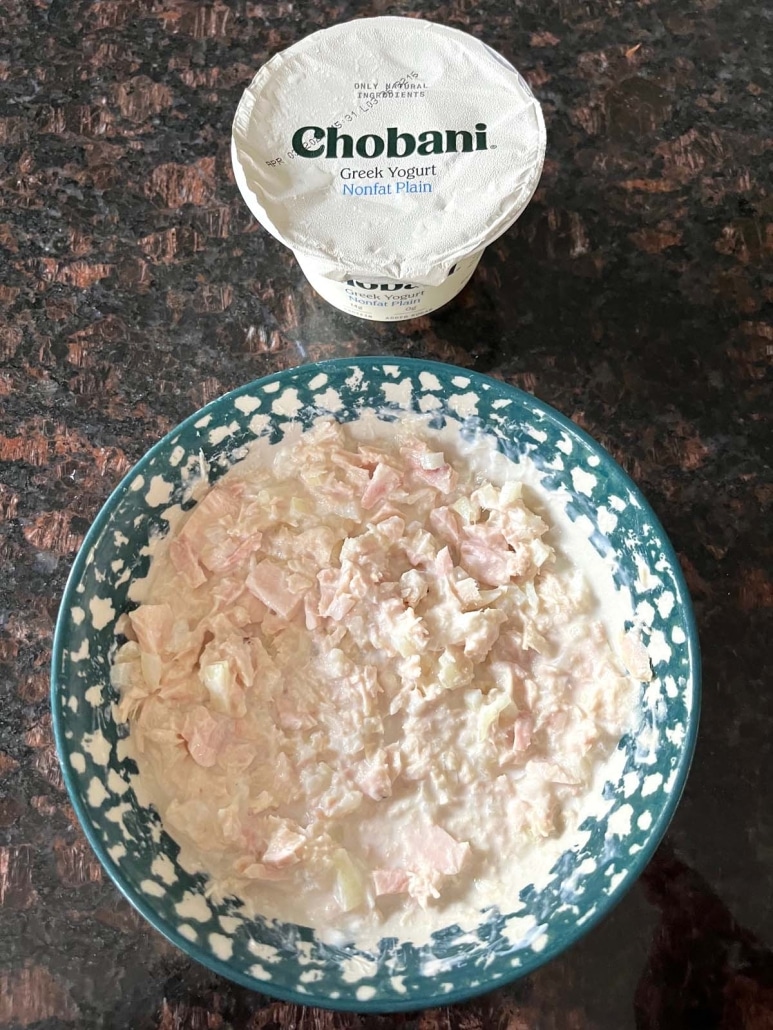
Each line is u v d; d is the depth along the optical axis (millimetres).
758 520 314
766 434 323
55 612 307
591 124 352
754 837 285
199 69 360
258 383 280
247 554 298
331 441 298
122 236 341
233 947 251
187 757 281
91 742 260
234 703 284
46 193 346
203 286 336
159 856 262
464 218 269
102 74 360
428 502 306
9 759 293
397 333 331
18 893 281
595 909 246
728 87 358
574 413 324
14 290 336
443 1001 236
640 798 265
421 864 274
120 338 331
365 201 271
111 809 257
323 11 365
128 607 285
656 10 366
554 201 343
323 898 272
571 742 285
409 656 291
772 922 277
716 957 274
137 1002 273
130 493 274
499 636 300
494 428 294
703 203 345
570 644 296
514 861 277
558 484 295
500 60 285
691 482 318
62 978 274
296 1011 272
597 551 294
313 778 283
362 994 241
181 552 294
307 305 334
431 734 289
